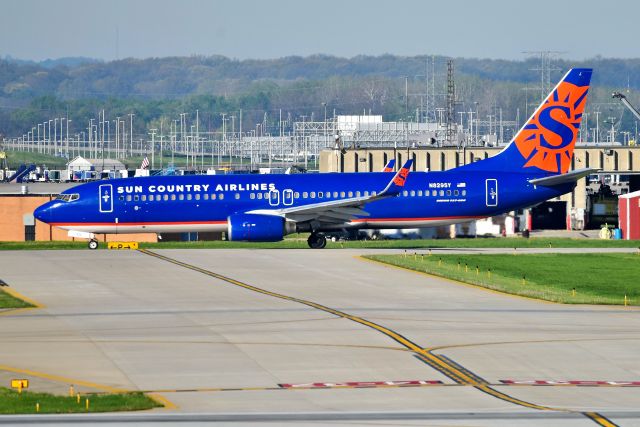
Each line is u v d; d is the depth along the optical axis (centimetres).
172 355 17550
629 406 14388
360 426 13138
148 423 13238
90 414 13700
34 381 15688
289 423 13275
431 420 13475
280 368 16662
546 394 15125
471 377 16200
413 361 17250
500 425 13225
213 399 14638
